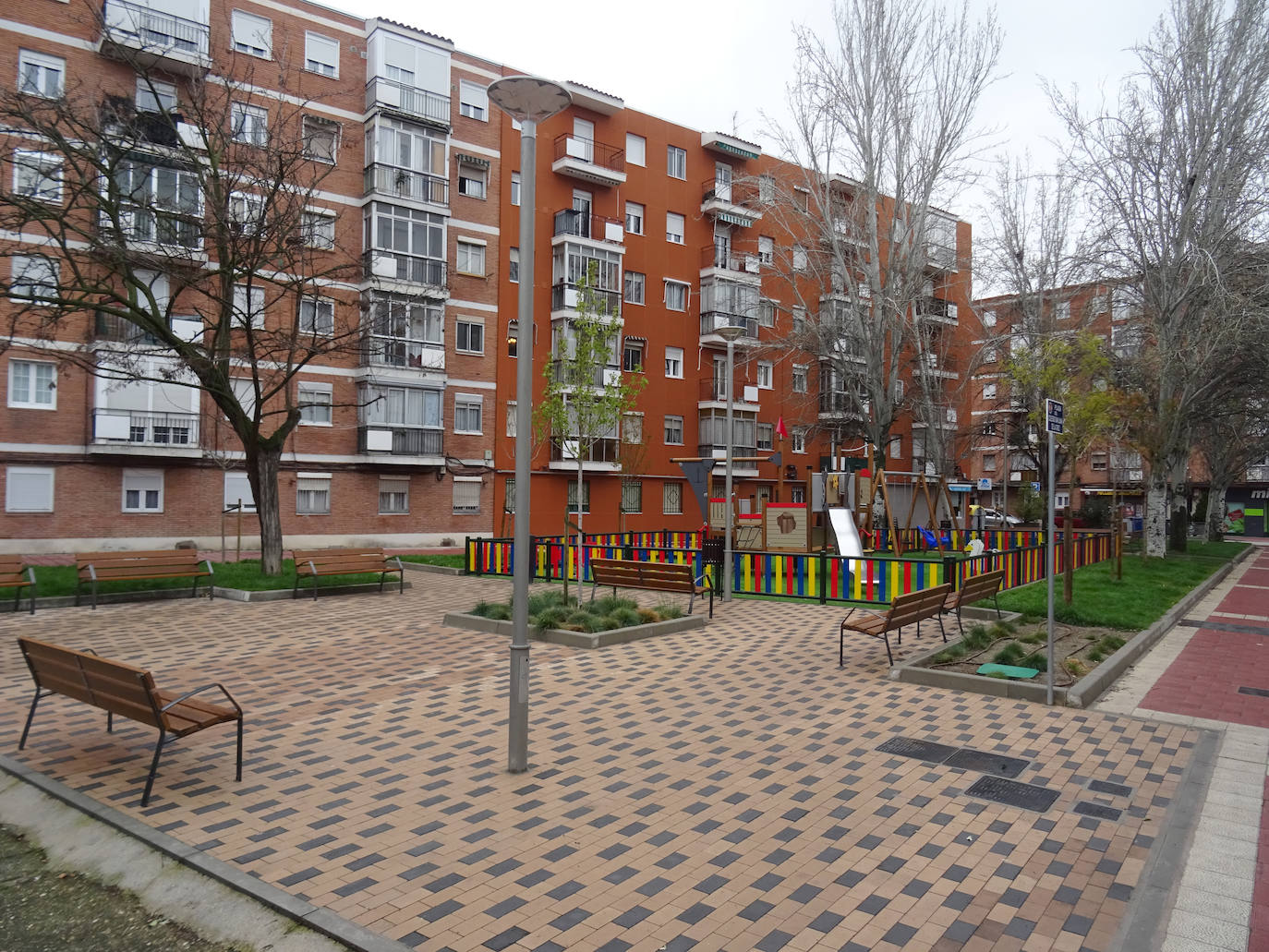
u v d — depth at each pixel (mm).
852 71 29016
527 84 5938
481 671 9266
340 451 29422
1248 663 10203
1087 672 8930
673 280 38750
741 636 11492
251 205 17391
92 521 24828
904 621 9414
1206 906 4164
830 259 33156
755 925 3949
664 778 5938
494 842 4863
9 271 22422
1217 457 45125
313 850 4738
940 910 4109
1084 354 16594
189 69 22641
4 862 4910
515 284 33750
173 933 4070
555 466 34312
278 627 12078
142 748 6523
